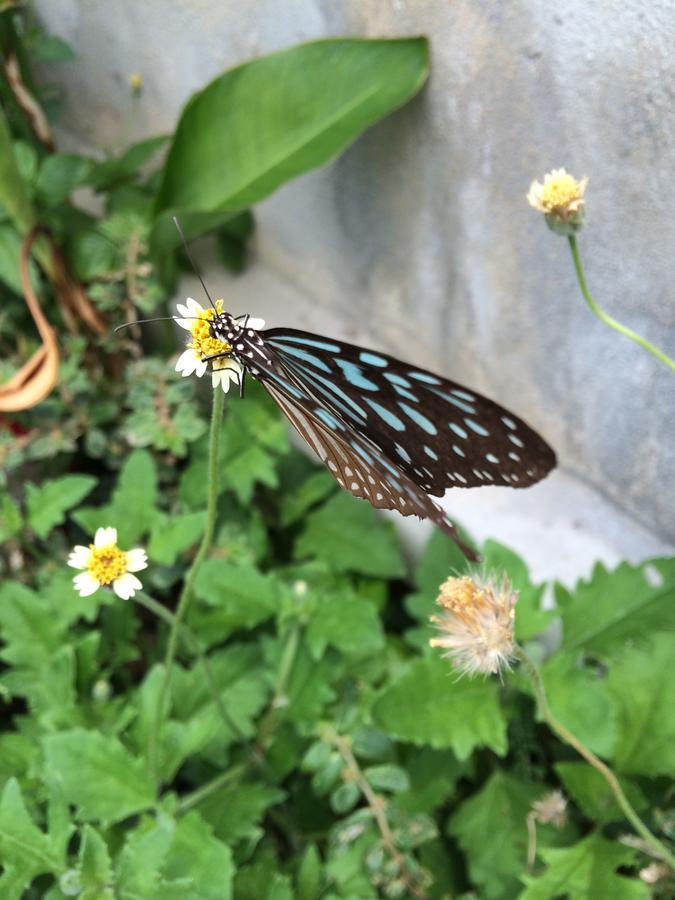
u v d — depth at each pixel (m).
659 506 0.20
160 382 0.22
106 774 0.16
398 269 0.22
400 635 0.22
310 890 0.17
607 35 0.15
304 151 0.20
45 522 0.21
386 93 0.19
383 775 0.18
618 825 0.18
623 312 0.18
